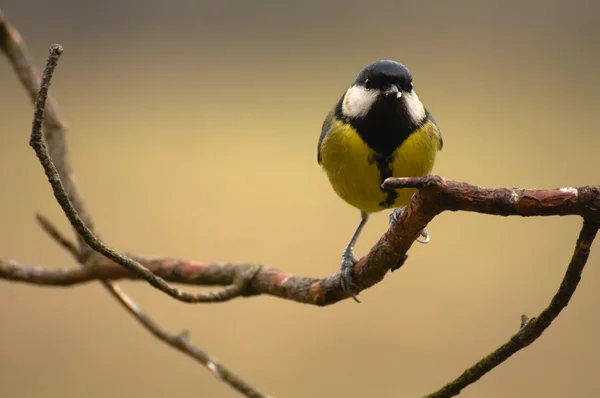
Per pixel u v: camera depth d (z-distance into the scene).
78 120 14.60
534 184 12.48
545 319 3.31
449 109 15.26
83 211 5.20
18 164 13.13
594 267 11.27
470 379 3.53
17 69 5.43
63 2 16.48
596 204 2.91
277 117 15.12
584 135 14.32
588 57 17.44
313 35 17.77
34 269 5.16
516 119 14.95
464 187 3.12
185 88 15.96
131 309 5.10
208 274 4.79
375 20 18.17
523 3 18.14
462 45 17.58
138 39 16.89
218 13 17.30
